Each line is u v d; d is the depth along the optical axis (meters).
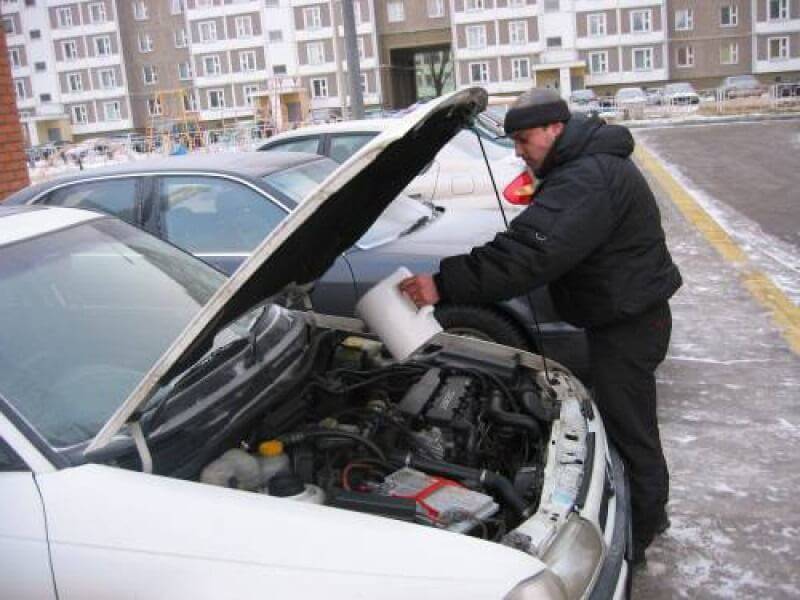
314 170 5.71
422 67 75.25
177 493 2.15
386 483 2.59
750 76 55.47
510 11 63.06
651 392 3.36
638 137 25.58
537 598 1.97
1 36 8.15
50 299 2.80
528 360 3.50
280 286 2.93
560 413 3.04
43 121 74.56
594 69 63.09
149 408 2.49
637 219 3.12
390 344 3.02
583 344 4.81
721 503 4.04
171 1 70.31
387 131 2.37
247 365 2.86
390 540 2.06
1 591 2.10
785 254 8.83
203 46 69.31
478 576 1.99
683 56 62.31
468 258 3.02
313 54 66.88
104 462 2.26
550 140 3.11
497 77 64.44
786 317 6.71
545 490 2.52
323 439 2.78
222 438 2.52
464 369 3.34
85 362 2.64
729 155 18.45
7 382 2.43
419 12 66.50
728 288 7.65
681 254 9.10
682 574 3.52
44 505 2.13
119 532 2.09
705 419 4.96
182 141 41.09
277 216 5.10
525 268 2.96
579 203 2.96
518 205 7.64
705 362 5.86
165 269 3.29
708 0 60.84
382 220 5.53
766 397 5.21
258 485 2.54
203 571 2.03
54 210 3.39
